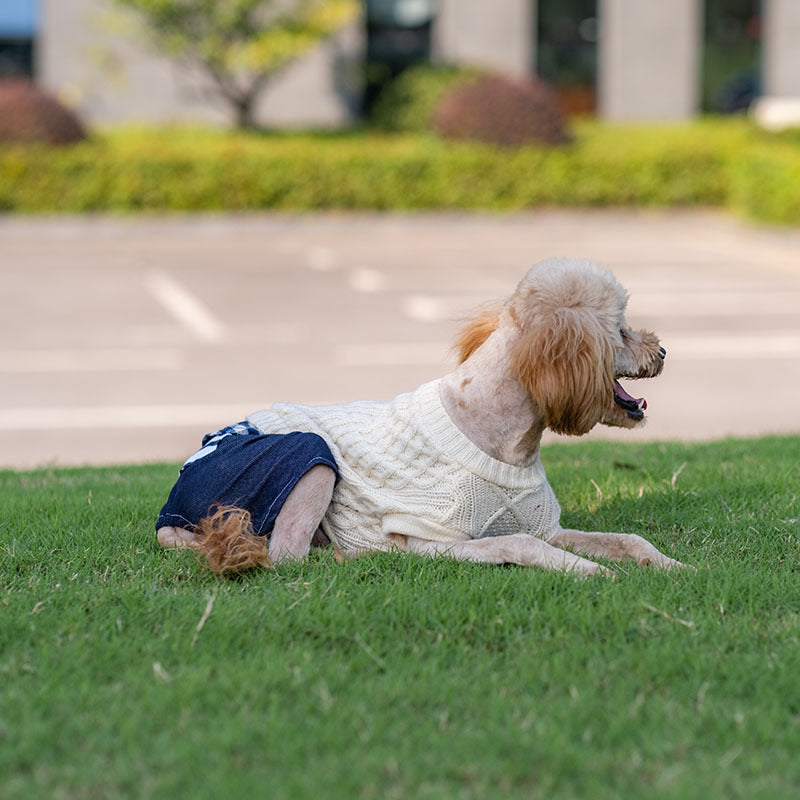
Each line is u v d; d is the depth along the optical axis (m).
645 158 33.91
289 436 6.28
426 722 4.38
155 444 12.41
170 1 34.84
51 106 32.56
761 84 42.75
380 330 19.08
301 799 3.86
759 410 13.76
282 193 32.81
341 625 5.27
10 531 6.99
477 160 33.38
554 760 4.07
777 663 4.88
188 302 21.73
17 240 30.14
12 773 4.05
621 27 41.81
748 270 25.39
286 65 37.34
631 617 5.36
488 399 6.05
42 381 15.55
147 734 4.27
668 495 7.82
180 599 5.62
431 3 41.81
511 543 6.06
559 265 5.96
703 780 3.99
